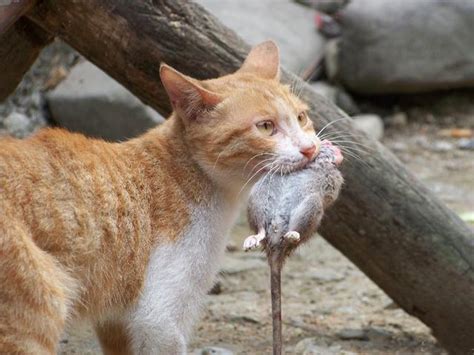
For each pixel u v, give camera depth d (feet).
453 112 39.11
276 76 17.92
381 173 19.10
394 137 37.63
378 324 22.20
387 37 36.96
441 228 19.25
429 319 19.86
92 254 14.88
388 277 19.72
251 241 13.34
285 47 36.55
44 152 14.96
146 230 15.67
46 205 14.38
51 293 14.03
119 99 30.89
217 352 18.88
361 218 19.19
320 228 19.52
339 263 27.07
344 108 37.60
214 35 18.53
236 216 16.98
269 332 21.39
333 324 22.13
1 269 13.57
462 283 19.33
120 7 17.92
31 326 13.84
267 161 16.11
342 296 24.45
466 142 37.06
